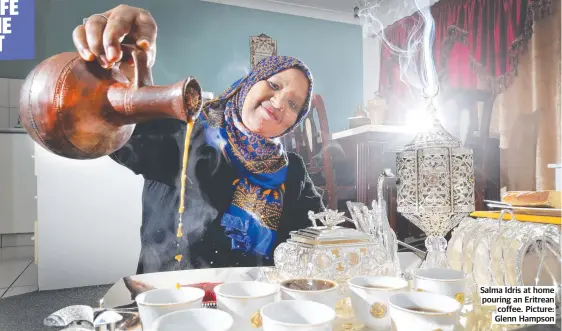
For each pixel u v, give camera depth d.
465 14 2.16
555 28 1.83
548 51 1.86
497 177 2.07
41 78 0.53
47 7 1.92
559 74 1.82
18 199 2.74
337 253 0.75
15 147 2.71
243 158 1.66
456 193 0.76
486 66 2.09
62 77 0.53
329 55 2.04
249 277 0.92
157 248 1.71
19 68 2.73
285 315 0.54
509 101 2.02
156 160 1.67
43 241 1.76
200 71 1.98
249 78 1.64
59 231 1.77
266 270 0.92
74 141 0.55
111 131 0.57
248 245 1.68
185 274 0.94
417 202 0.77
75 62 0.55
